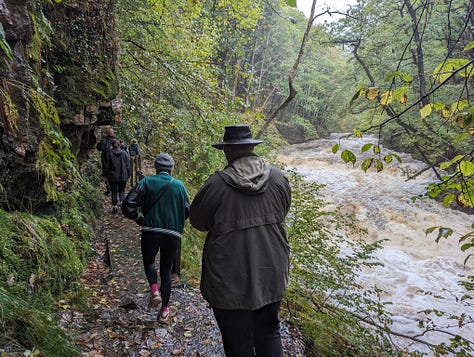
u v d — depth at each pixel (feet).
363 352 14.60
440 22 38.27
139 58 24.82
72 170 12.91
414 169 56.34
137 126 30.53
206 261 6.59
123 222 21.97
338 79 80.12
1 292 7.81
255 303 6.17
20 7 9.17
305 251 18.01
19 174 10.37
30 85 9.69
